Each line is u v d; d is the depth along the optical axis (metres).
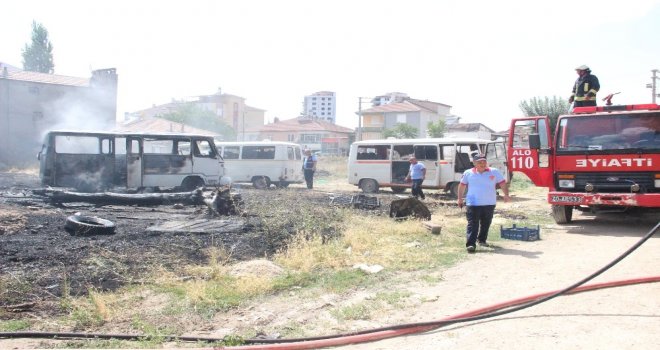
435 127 63.59
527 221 13.30
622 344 4.34
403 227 10.85
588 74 12.64
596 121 11.52
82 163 16.95
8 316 5.15
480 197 8.88
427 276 7.00
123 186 17.27
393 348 4.46
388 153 22.66
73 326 4.95
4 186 20.00
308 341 4.58
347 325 5.09
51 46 64.25
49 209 13.30
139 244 8.60
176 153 17.98
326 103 128.62
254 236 9.54
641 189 10.91
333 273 7.17
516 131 12.48
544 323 4.94
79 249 8.08
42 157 17.05
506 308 5.46
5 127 38.50
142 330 4.89
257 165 25.59
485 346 4.39
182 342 4.57
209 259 7.69
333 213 12.53
